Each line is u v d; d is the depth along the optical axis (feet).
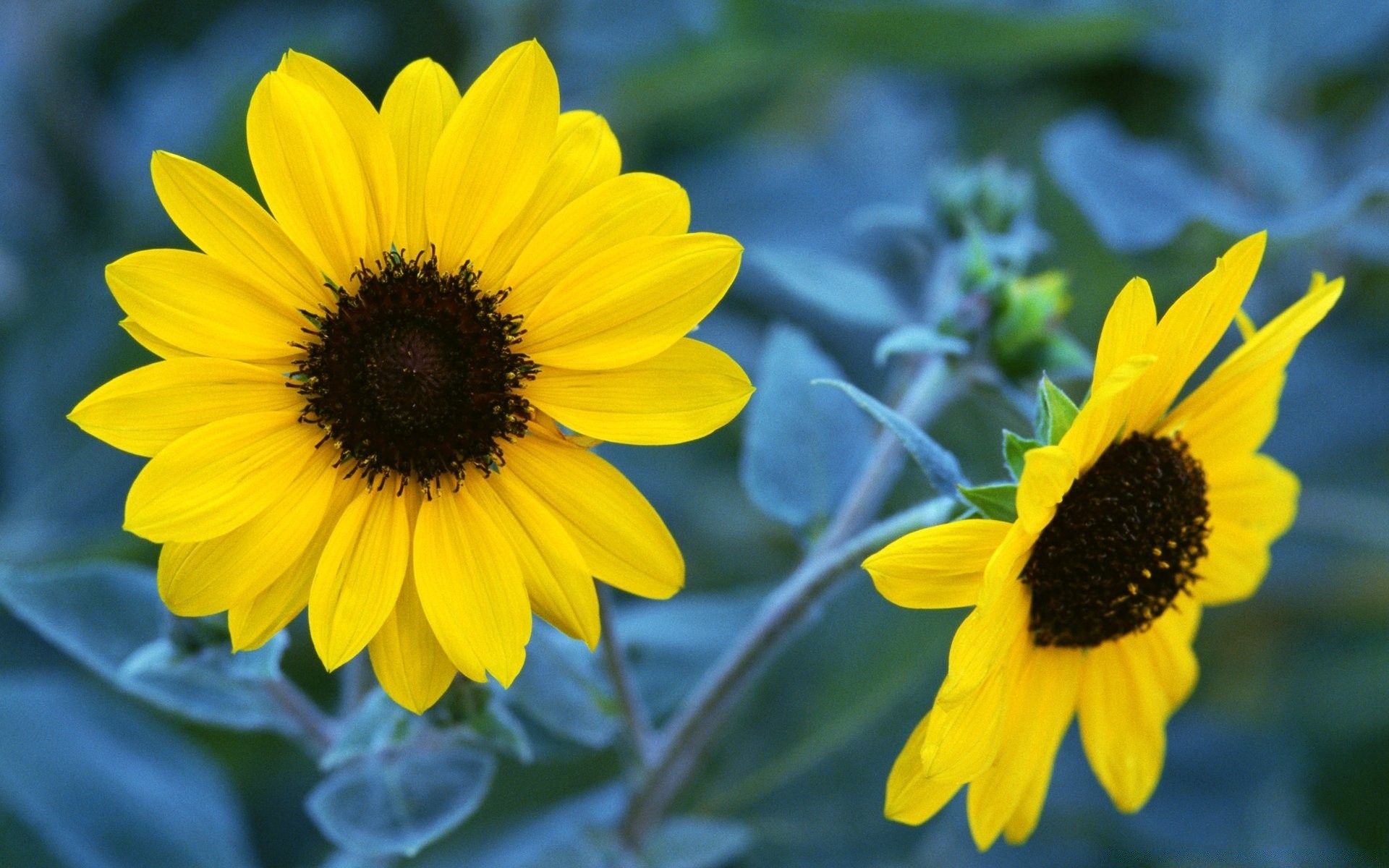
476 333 1.56
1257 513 1.65
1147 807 2.03
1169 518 1.59
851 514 1.70
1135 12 1.97
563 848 1.75
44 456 2.06
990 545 1.50
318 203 1.53
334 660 1.52
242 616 1.53
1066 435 1.48
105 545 1.96
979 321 1.69
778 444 1.76
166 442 1.52
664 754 1.69
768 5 1.98
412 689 1.53
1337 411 2.08
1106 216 1.94
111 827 1.82
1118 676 1.62
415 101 1.55
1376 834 2.02
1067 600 1.58
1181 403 1.60
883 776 1.83
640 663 1.80
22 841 1.79
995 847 2.00
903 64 2.04
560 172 1.55
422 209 1.56
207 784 1.88
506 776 1.88
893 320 1.80
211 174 1.51
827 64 2.07
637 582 1.55
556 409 1.55
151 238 2.05
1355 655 2.07
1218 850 2.01
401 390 1.55
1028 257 1.83
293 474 1.54
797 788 1.83
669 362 1.54
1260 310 2.09
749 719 1.83
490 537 1.54
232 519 1.51
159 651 1.61
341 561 1.54
